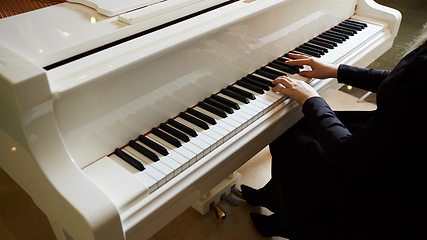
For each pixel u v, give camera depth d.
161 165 1.08
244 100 1.38
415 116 0.92
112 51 1.03
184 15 1.29
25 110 0.79
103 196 0.88
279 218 1.52
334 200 1.19
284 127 1.49
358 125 1.45
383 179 1.05
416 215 1.03
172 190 1.05
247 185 2.08
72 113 0.93
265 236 1.79
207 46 1.24
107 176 1.00
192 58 1.21
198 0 1.34
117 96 1.03
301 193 1.29
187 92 1.27
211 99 1.38
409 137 0.94
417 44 1.10
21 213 1.93
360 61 1.85
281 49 1.68
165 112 1.22
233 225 1.85
